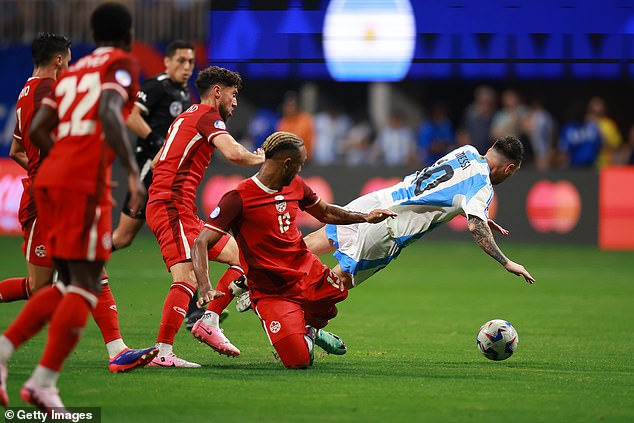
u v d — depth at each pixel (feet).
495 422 56.34
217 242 73.87
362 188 215.51
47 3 216.95
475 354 85.92
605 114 261.85
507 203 215.31
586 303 129.18
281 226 73.67
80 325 55.93
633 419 58.03
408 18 220.23
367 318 112.57
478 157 83.46
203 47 216.33
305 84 261.85
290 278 73.97
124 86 56.75
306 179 216.95
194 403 59.77
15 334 57.36
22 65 220.43
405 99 263.29
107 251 57.67
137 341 89.66
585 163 231.71
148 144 98.27
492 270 172.76
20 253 178.09
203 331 76.59
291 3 219.20
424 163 229.25
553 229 214.69
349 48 221.66
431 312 118.73
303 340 73.82
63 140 57.47
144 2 213.46
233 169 213.87
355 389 65.77
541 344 92.84
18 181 219.00
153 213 77.15
